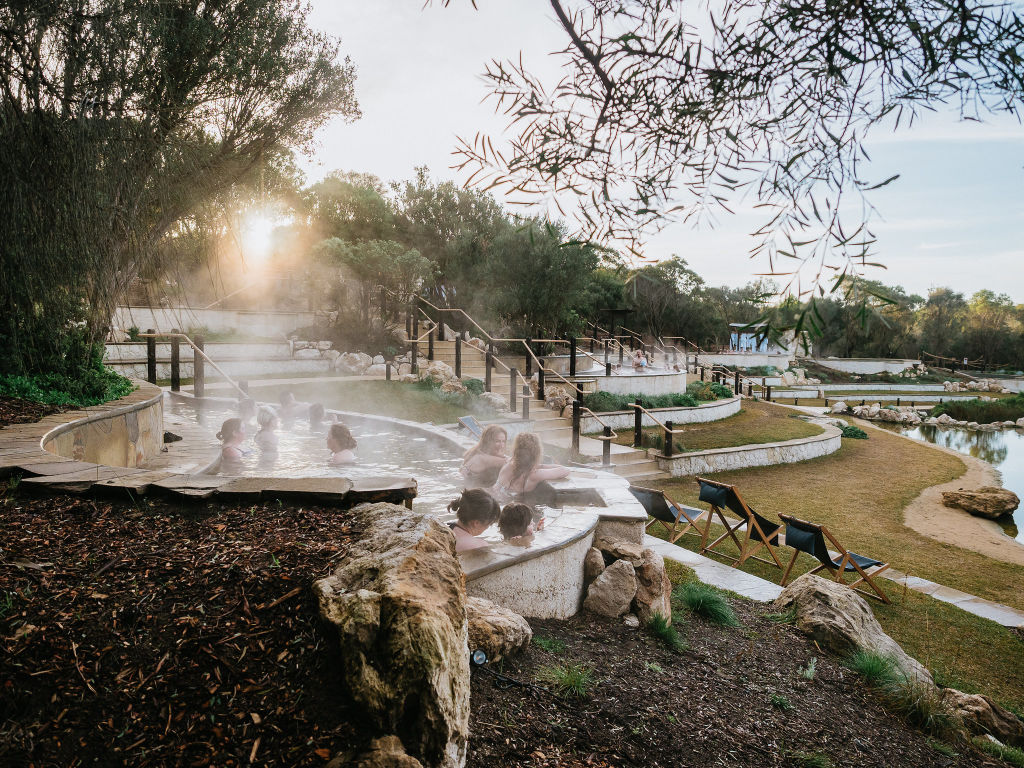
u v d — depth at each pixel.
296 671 1.92
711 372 34.28
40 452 4.22
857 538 10.73
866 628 4.92
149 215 7.30
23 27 4.52
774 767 2.80
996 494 13.45
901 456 19.98
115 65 5.32
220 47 7.42
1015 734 4.48
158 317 17.97
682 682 3.41
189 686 1.87
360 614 1.91
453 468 6.98
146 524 2.89
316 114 9.01
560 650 3.44
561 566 4.05
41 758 1.63
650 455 14.12
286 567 2.36
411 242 27.58
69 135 5.23
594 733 2.65
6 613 2.05
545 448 13.33
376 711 1.78
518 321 24.02
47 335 6.79
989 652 6.27
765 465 16.48
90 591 2.21
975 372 59.03
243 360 17.52
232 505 3.17
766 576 7.97
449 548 2.48
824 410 33.12
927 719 3.83
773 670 4.02
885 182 1.28
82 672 1.87
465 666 2.04
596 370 23.12
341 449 7.03
